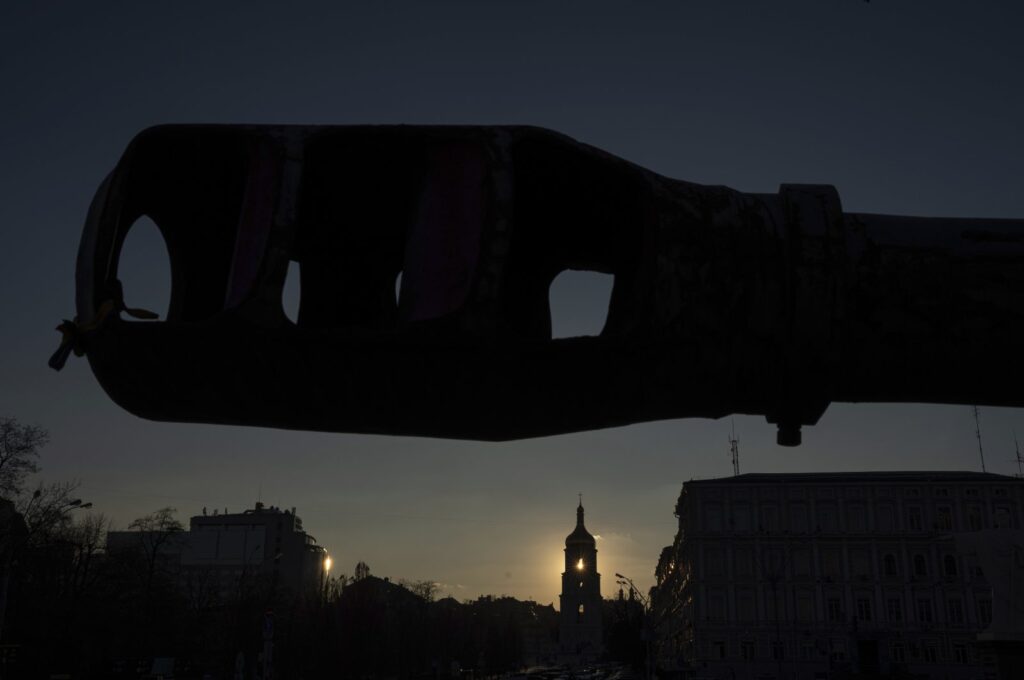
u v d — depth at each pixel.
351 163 2.43
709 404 2.44
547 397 2.34
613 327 2.39
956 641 69.19
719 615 72.06
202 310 2.83
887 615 70.50
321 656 68.94
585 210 2.76
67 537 51.72
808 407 2.42
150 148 2.34
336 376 2.22
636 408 2.42
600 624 176.00
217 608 69.12
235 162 2.43
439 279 2.22
